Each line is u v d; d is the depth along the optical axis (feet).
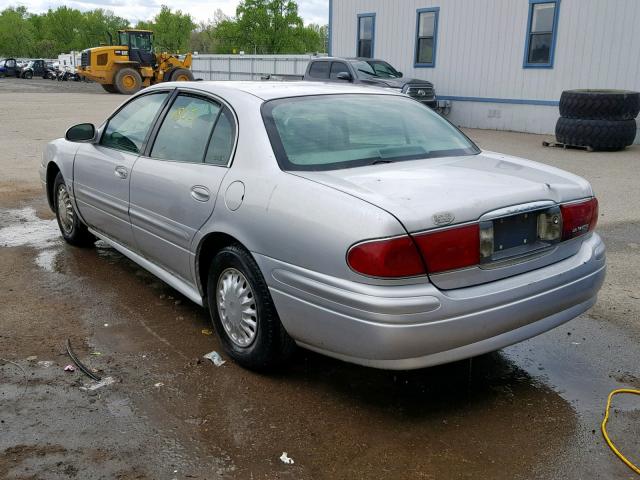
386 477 8.99
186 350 12.77
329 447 9.66
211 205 11.85
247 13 259.19
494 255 9.91
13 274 17.02
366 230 9.14
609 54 50.31
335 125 12.28
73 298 15.40
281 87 13.38
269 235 10.53
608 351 13.12
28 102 82.84
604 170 36.29
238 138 11.92
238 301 11.73
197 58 140.87
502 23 57.26
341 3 72.84
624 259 19.25
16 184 29.78
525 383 11.77
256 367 11.68
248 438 9.83
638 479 9.04
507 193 10.14
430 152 12.46
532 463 9.37
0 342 12.92
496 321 9.80
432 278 9.35
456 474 9.09
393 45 67.87
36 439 9.67
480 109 60.80
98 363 12.13
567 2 52.19
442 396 11.24
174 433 9.92
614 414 10.74
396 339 9.11
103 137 16.79
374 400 11.05
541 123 56.08
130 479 8.82
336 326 9.64
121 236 15.81
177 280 13.92
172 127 14.02
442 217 9.31
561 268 10.78
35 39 387.14
